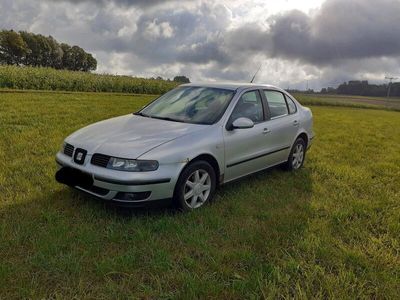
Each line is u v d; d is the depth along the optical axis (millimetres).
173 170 3338
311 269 2701
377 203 4270
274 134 4770
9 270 2432
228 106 4156
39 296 2238
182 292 2338
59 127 7797
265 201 4102
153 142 3398
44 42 76000
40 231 3031
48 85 22609
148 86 29953
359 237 3336
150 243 2945
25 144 5977
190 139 3570
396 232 3479
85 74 26953
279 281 2510
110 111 11680
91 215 3383
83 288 2340
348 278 2592
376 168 6172
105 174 3188
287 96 5422
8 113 9227
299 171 5586
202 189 3762
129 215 3455
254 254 2871
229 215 3666
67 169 3529
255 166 4535
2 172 4508
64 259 2609
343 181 5211
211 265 2670
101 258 2705
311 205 4062
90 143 3490
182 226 3279
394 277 2646
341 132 11383
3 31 69312
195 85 4852
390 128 14750
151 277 2498
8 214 3330
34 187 4055
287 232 3293
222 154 3887
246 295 2352
